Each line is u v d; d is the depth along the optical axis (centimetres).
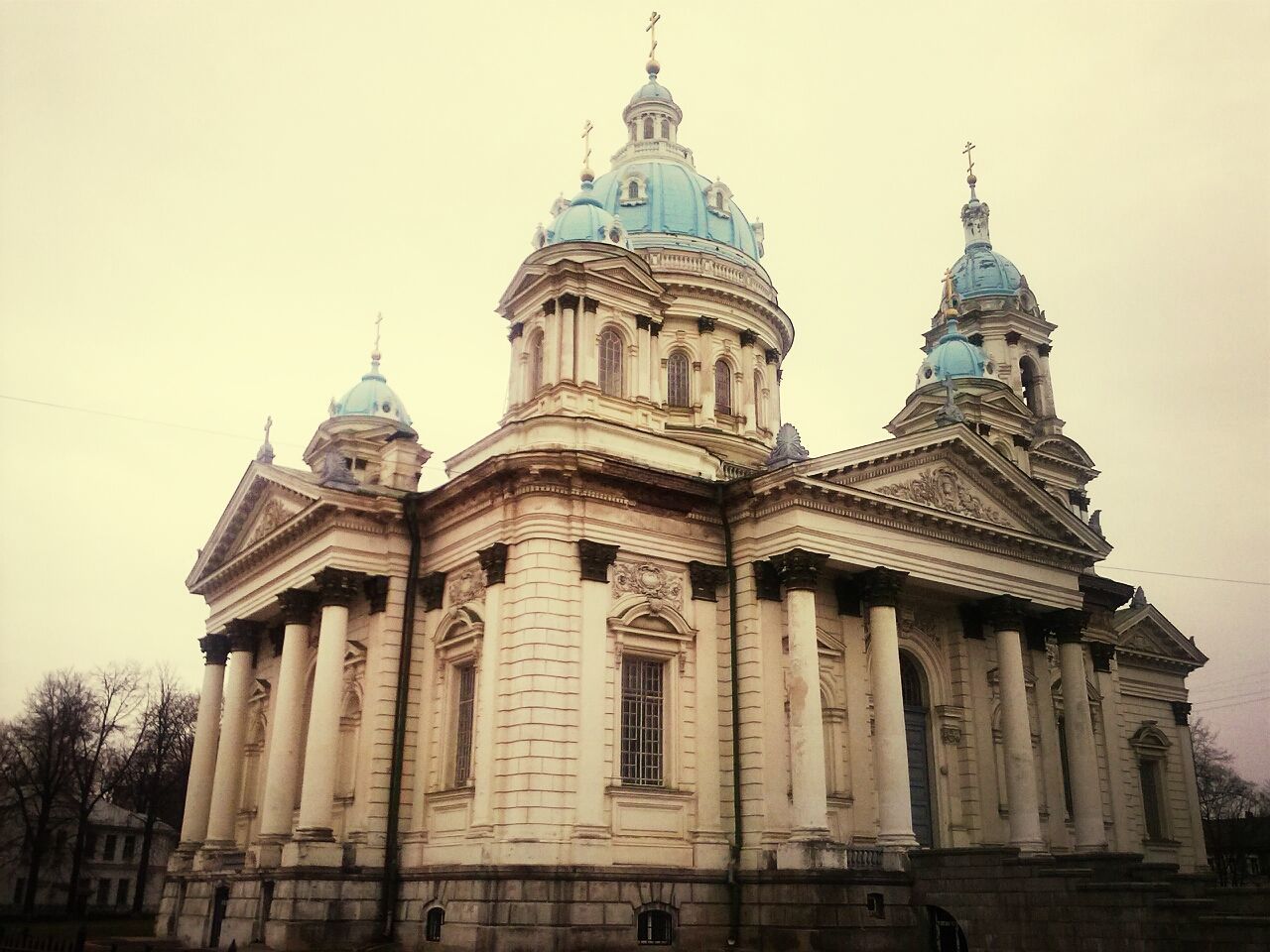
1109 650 5169
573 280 4225
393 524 4138
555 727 3378
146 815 9300
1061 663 4478
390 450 4416
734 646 3781
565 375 4116
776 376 5416
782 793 3559
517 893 3166
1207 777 11662
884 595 3825
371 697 3947
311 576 4188
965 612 4353
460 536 3928
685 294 5106
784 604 3762
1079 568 4581
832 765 3809
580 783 3369
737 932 3462
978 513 4272
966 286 6094
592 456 3619
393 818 3784
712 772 3662
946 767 4175
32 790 8219
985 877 3281
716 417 5038
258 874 3878
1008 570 4306
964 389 5353
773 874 3412
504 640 3525
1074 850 4366
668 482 3794
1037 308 6088
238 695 4775
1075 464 5822
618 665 3591
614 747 3509
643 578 3716
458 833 3547
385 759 3862
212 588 5253
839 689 3881
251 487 4788
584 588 3550
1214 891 3241
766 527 3800
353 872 3678
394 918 3659
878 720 3697
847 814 3772
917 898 3447
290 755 4056
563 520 3597
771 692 3650
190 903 4450
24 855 8494
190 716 9250
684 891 3434
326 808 3756
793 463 3691
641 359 4322
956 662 4303
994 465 4297
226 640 5141
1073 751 4369
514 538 3609
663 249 5169
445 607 3959
